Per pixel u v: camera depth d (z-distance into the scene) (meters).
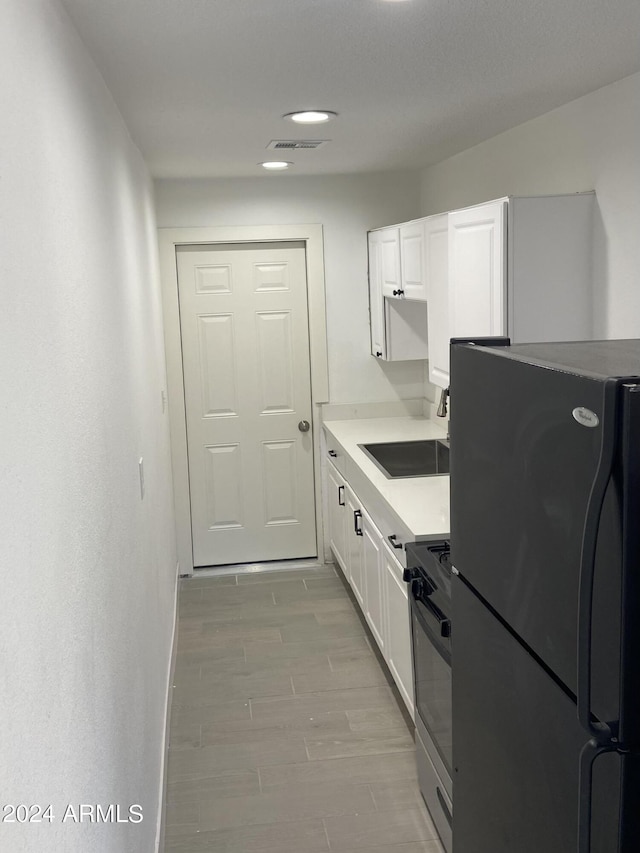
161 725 2.88
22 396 1.02
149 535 2.78
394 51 2.04
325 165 4.23
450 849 2.42
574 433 1.07
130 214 2.76
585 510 1.05
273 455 5.09
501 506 1.37
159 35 1.79
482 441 1.46
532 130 3.11
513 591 1.33
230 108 2.62
